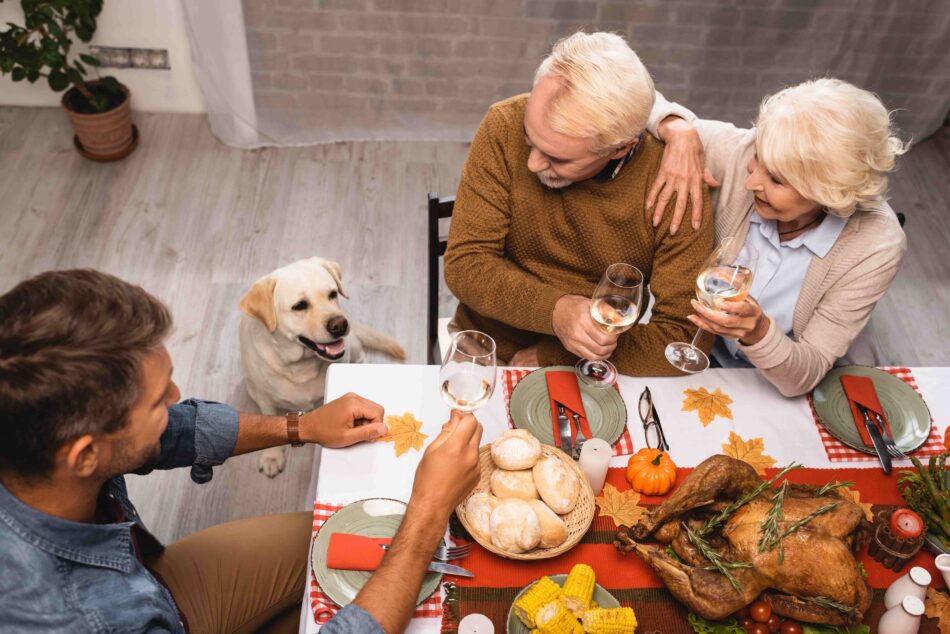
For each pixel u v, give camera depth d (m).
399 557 1.18
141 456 1.04
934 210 3.47
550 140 1.50
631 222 1.72
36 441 0.91
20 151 3.32
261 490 2.39
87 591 1.03
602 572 1.29
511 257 1.88
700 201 1.68
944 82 3.54
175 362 2.69
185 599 1.51
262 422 1.47
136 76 3.43
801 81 3.55
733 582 1.16
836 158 1.48
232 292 2.92
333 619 1.10
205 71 3.28
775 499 1.21
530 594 1.19
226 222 3.16
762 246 1.78
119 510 1.23
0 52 2.92
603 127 1.46
